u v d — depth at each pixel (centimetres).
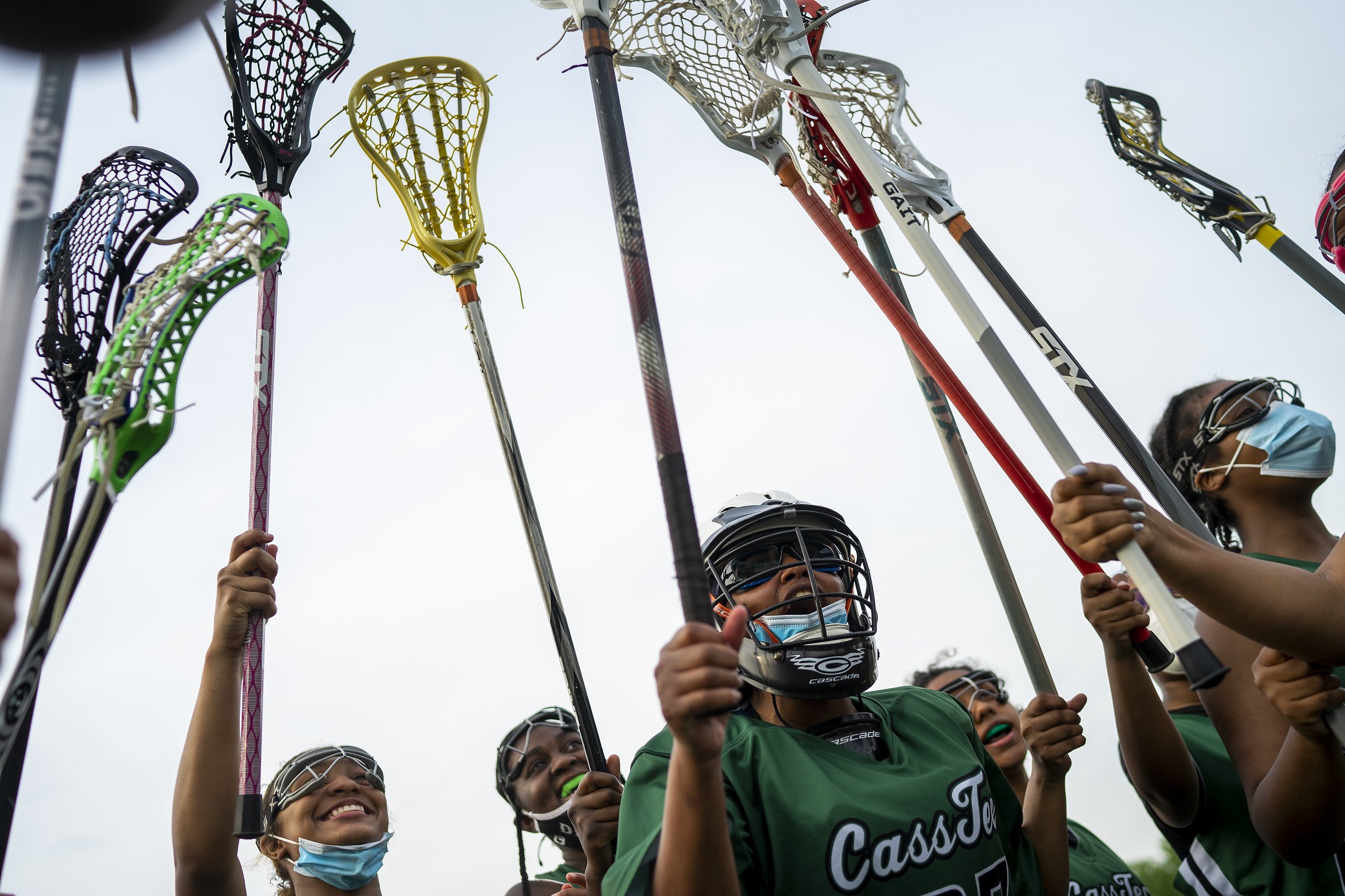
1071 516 203
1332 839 253
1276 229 360
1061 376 291
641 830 217
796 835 225
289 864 354
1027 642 315
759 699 270
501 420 303
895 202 289
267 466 277
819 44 348
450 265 313
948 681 495
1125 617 270
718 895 177
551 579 292
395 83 330
